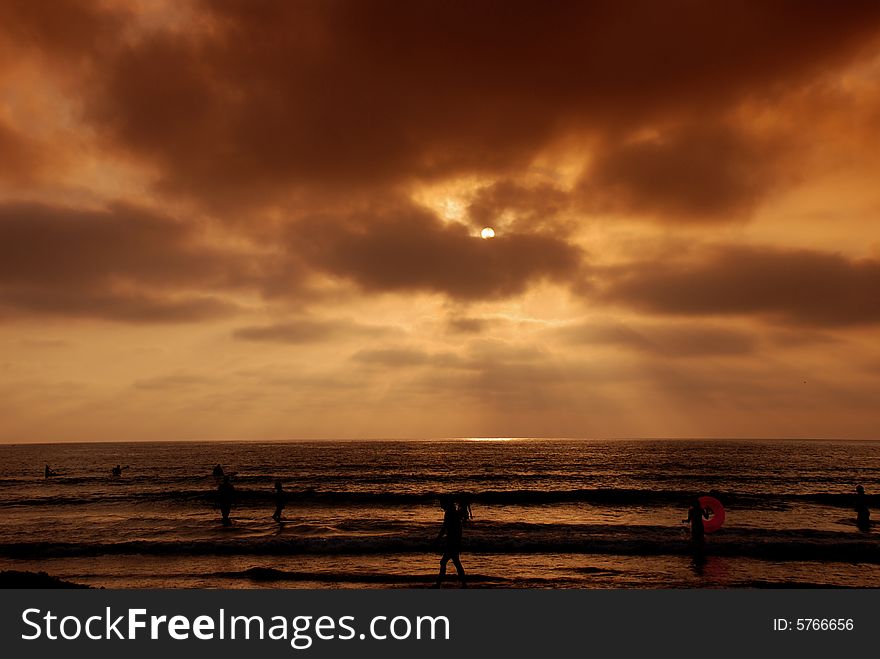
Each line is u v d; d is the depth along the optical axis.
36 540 20.66
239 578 14.68
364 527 23.14
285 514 28.70
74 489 45.19
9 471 72.12
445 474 65.69
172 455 125.06
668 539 19.53
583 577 14.57
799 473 66.81
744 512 29.36
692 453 125.88
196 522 25.00
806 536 20.67
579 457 108.00
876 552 17.38
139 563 16.47
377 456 116.31
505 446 189.25
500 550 18.16
